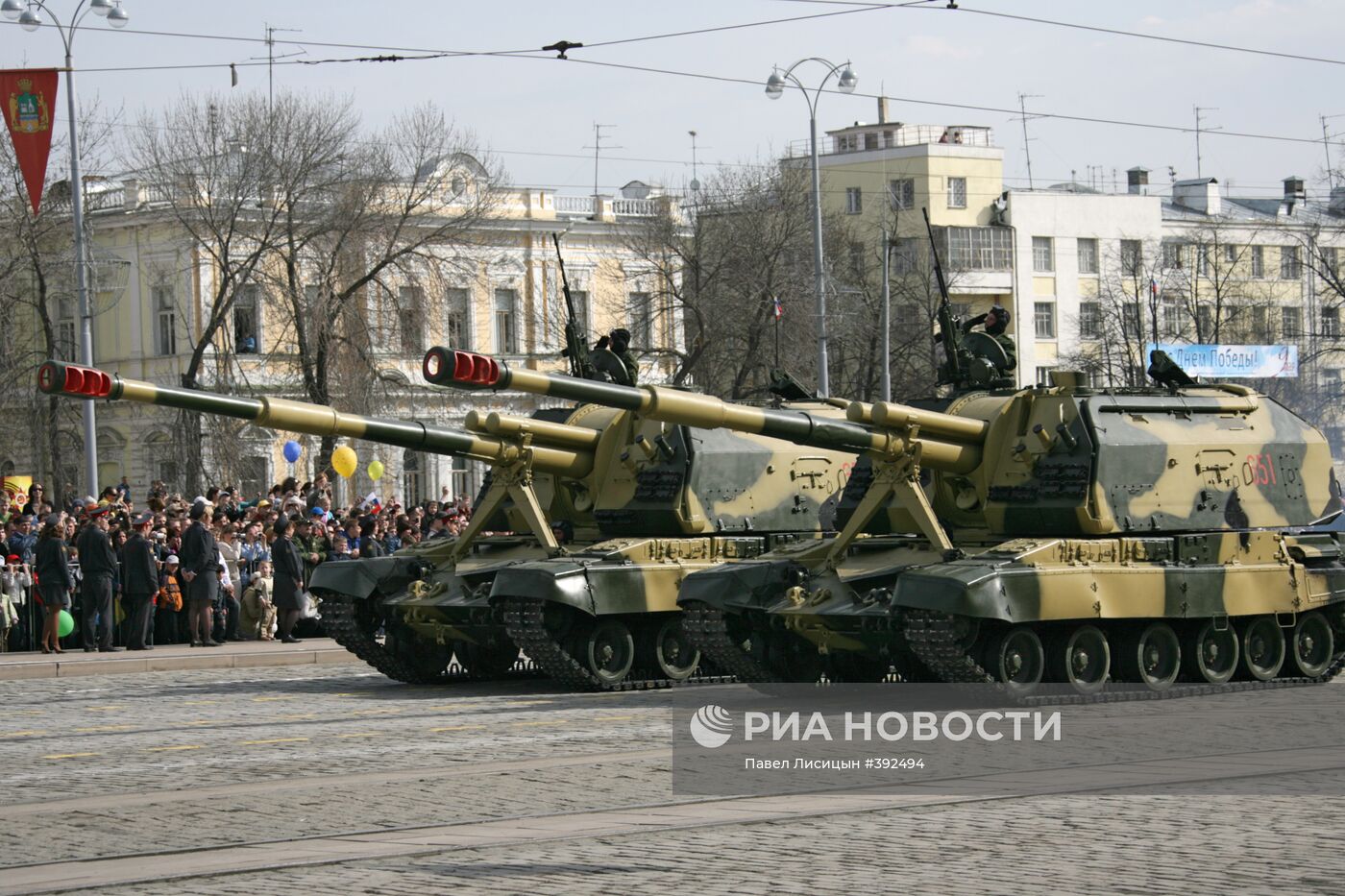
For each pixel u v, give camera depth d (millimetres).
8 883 13328
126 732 22750
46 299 66500
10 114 37719
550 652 27344
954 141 104250
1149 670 26328
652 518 29969
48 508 41062
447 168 70938
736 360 72250
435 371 22094
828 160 102000
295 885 12961
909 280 92062
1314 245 98625
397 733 22359
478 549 30422
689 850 13992
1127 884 12422
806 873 12977
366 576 29578
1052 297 101375
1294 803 15773
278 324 72875
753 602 26656
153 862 14086
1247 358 85688
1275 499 28781
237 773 18953
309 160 64625
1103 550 25906
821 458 31469
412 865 13625
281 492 45531
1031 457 26922
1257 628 27797
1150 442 27203
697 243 73375
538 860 13734
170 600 36938
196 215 66812
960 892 12242
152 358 74188
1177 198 110688
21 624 36031
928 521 26109
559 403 46969
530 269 79500
